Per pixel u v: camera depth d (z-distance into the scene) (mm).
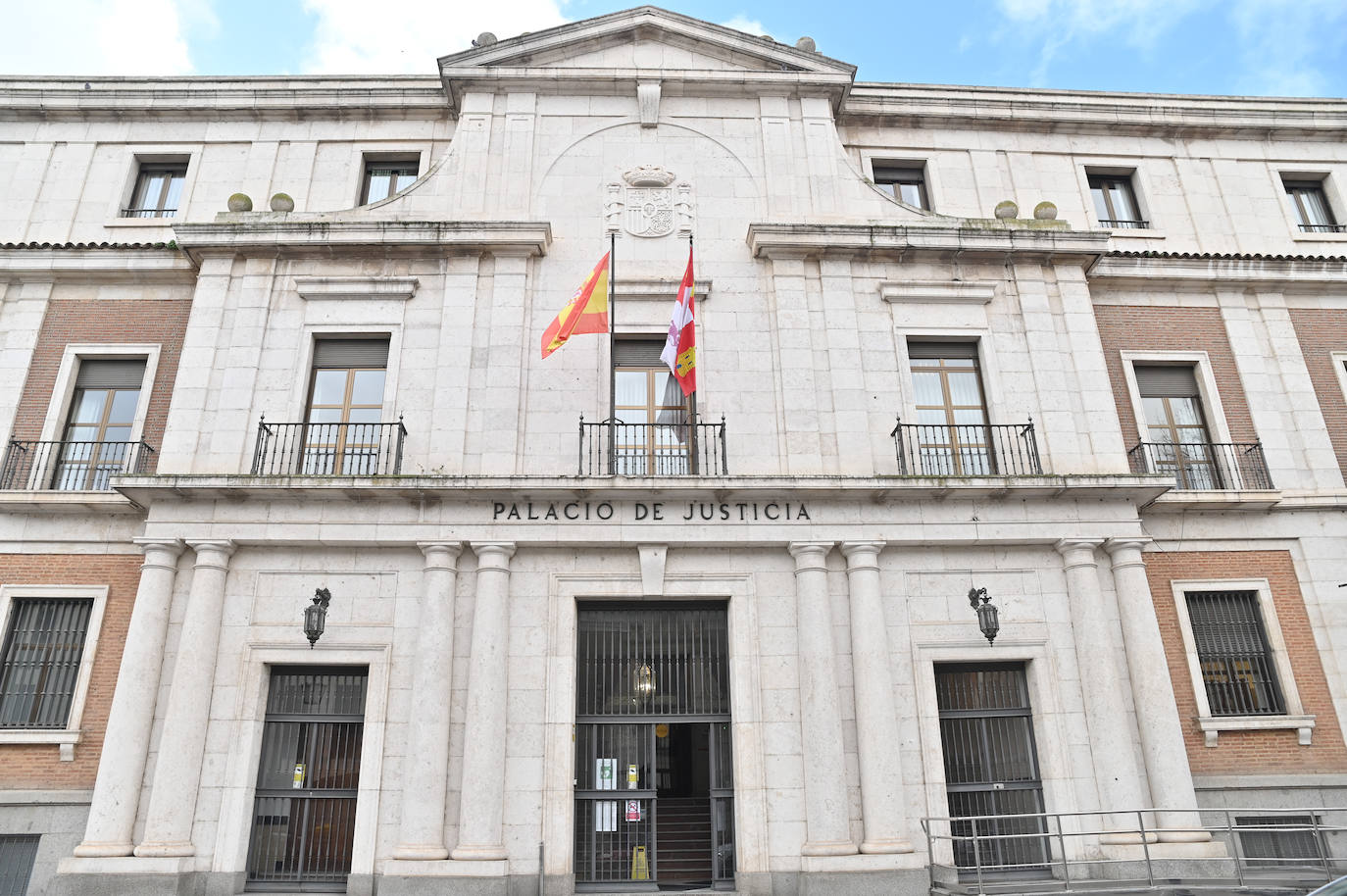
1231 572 12992
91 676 11742
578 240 13523
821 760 10789
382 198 14859
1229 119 15867
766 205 13875
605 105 14367
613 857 11070
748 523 11719
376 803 10711
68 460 13016
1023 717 11719
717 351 12930
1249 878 9867
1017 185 15312
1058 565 12109
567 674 11297
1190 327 14562
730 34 14586
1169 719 11188
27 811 11109
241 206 13430
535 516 11633
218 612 11250
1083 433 12852
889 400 12836
